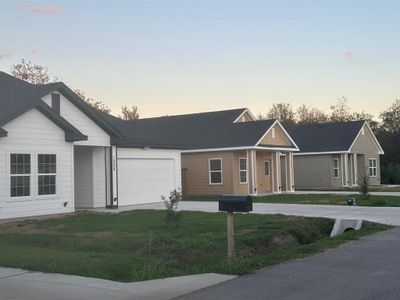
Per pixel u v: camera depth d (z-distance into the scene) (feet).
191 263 36.55
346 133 147.84
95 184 79.46
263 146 109.40
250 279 30.14
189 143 113.91
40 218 62.44
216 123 121.70
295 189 138.51
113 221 57.57
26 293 27.14
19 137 62.28
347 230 58.39
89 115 75.51
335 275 30.83
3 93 67.67
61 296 26.43
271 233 47.29
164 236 43.39
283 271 32.32
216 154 110.83
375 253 38.34
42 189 65.00
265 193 115.03
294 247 42.73
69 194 68.64
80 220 59.31
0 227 54.34
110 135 79.46
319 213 66.49
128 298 26.03
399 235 47.91
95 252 39.60
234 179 109.19
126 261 34.06
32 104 62.85
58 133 67.46
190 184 114.01
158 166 90.99
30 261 34.45
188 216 61.05
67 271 31.94
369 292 26.40
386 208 73.56
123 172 83.92
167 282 29.48
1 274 31.55
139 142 85.92
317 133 151.74
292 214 64.95
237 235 45.44
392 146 192.24
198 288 28.04
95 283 29.14
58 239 44.80
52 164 66.49
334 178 144.46
